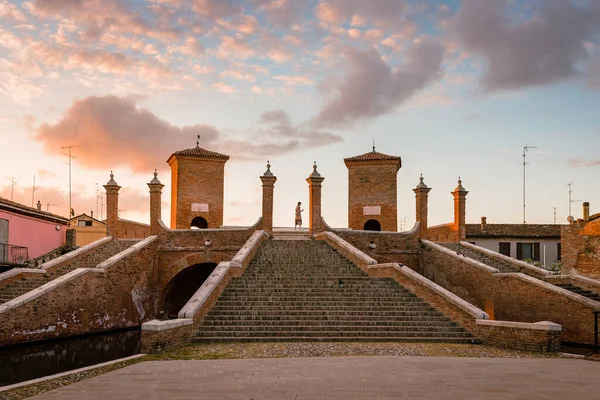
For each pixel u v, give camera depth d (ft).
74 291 88.63
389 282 83.25
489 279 98.68
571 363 47.88
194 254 118.32
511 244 156.25
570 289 92.22
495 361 48.44
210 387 35.40
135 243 123.44
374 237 121.70
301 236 125.90
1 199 110.32
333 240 107.45
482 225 161.38
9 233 111.75
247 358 50.19
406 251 122.52
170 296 124.26
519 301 90.79
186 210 152.76
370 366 44.34
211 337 64.34
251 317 69.92
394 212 152.25
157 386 36.19
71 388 36.58
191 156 153.17
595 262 100.58
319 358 49.70
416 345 60.44
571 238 104.53
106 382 38.27
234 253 118.11
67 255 108.78
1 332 73.97
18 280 94.63
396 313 71.82
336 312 71.67
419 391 33.53
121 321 102.73
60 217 135.13
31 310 79.05
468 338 64.75
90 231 191.52
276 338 63.87
